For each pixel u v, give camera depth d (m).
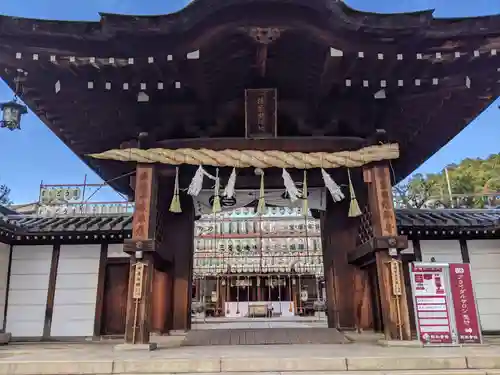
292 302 33.00
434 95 7.55
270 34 6.75
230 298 36.00
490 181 36.78
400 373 4.91
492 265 11.37
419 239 11.56
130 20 6.56
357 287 9.62
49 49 6.76
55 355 6.01
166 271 9.79
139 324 6.68
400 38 6.88
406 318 6.77
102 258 11.85
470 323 7.34
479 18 6.70
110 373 5.10
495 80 7.33
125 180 11.05
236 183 9.09
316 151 7.86
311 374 4.92
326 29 6.79
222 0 6.42
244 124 8.19
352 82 7.36
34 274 11.80
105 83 7.18
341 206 10.20
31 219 12.91
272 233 33.62
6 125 7.34
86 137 8.73
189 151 7.62
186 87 7.43
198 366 5.16
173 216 10.19
